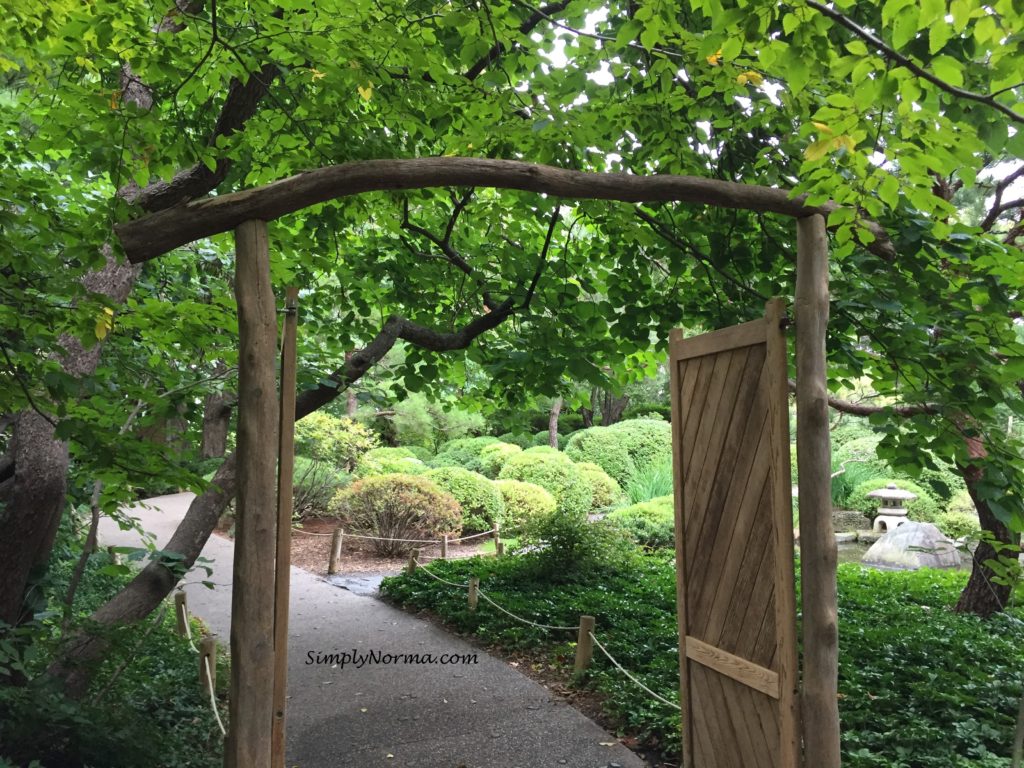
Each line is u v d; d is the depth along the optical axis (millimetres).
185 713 4812
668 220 5344
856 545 14305
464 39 3844
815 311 2947
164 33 3582
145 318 3691
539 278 5797
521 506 14258
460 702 5406
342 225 5398
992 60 2238
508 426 7305
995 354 4129
